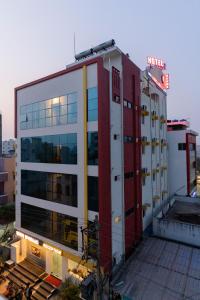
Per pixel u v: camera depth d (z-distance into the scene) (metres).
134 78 23.16
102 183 17.38
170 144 39.50
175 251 21.17
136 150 23.28
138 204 23.48
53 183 21.09
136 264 19.62
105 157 17.89
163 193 34.38
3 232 30.03
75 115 19.38
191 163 40.84
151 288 16.59
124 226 20.31
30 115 23.94
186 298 15.42
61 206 20.22
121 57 20.58
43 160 22.20
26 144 24.39
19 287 19.77
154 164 30.23
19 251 23.84
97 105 17.80
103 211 17.41
